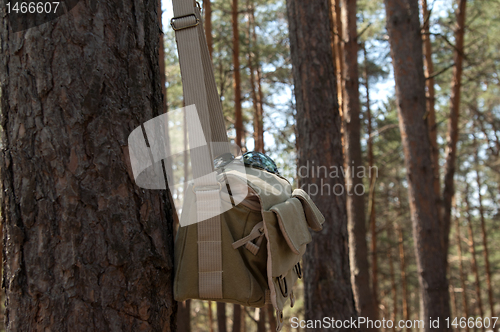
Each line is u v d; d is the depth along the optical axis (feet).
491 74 40.88
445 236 32.19
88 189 3.57
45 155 3.55
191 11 4.19
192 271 3.92
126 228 3.68
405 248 60.29
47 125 3.57
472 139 49.32
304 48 15.70
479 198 59.21
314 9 15.85
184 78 4.12
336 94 15.89
